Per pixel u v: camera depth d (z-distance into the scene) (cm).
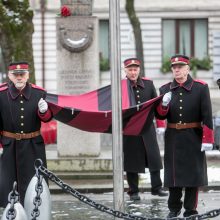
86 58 2355
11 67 1548
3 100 1549
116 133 1326
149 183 2134
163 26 5978
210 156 2778
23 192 1536
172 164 1570
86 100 1827
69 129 2347
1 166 1558
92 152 2352
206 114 1545
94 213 1727
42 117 1536
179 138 1566
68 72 2355
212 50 5909
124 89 1877
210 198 1958
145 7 5953
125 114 1614
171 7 5934
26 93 1550
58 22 2352
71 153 2348
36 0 5944
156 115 1606
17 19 2755
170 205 1598
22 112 1541
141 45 4803
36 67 5959
